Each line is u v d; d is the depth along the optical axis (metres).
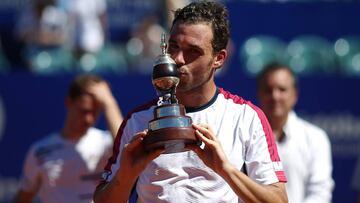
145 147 10.59
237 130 11.50
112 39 36.84
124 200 11.05
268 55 35.28
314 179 19.58
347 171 26.00
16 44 36.59
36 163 19.23
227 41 11.58
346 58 36.28
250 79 25.80
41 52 35.66
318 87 26.44
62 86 26.05
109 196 11.02
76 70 33.50
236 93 25.72
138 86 25.80
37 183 19.50
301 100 26.39
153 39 35.34
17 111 25.89
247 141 11.46
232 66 34.59
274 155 11.55
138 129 11.73
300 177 19.52
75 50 35.09
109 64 35.03
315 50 36.22
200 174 11.30
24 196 19.70
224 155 10.52
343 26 36.84
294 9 36.44
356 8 37.00
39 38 35.91
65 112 26.00
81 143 19.09
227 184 11.35
